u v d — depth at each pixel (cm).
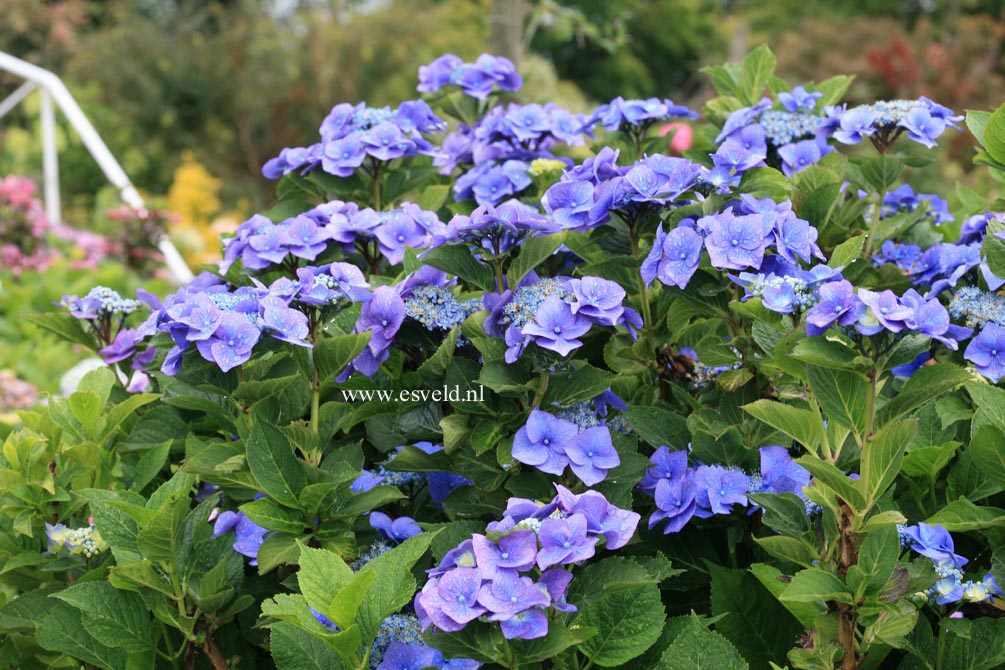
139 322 171
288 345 129
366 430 143
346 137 159
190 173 715
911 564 125
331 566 118
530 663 116
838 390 116
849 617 119
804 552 121
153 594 127
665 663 119
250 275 151
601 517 116
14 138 659
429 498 142
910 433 113
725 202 133
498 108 174
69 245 432
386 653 122
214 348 122
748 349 132
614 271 138
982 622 123
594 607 121
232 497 134
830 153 154
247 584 136
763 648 128
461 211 164
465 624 111
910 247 155
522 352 124
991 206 148
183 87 838
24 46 937
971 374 114
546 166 159
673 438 134
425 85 181
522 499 116
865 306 112
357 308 141
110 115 793
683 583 134
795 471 129
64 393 245
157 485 149
